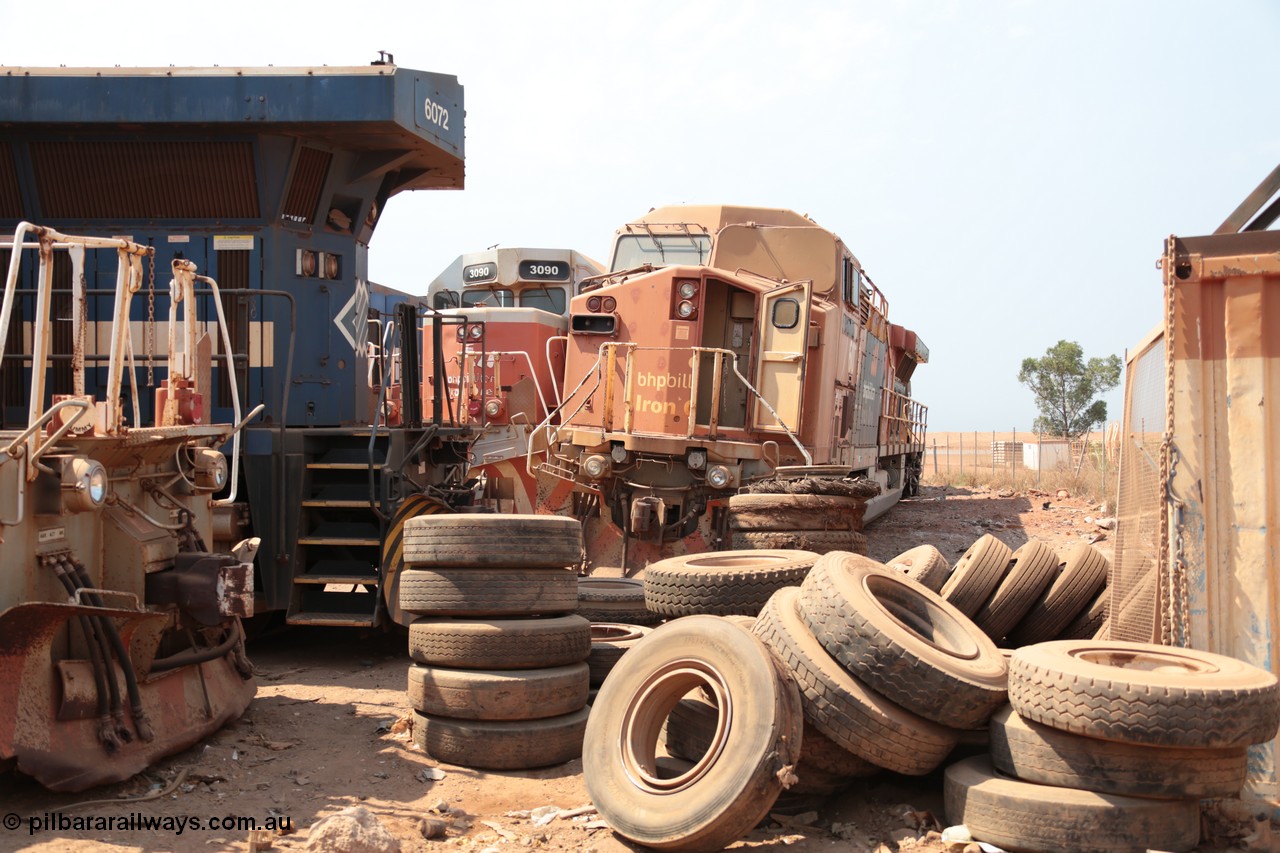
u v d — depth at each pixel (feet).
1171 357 17.76
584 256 55.93
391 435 28.96
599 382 38.86
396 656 29.84
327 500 27.96
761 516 27.07
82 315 18.33
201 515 22.29
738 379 38.17
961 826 15.75
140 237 29.27
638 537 35.86
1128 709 14.64
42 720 16.12
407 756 20.40
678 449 35.40
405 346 31.63
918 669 16.33
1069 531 55.57
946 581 23.53
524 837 16.30
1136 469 21.22
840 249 42.47
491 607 20.56
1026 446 135.13
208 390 23.32
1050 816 14.94
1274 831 16.22
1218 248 17.58
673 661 17.04
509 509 45.24
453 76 32.01
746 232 42.68
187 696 20.01
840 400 42.22
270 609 27.30
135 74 27.89
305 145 29.58
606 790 16.49
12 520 16.05
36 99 27.53
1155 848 14.79
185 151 28.68
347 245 32.19
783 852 15.79
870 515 53.06
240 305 29.35
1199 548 17.53
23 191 28.78
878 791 17.94
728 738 15.46
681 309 37.96
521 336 48.39
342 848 14.67
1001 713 16.53
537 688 19.99
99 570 18.47
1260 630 17.16
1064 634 23.32
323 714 23.27
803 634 17.24
